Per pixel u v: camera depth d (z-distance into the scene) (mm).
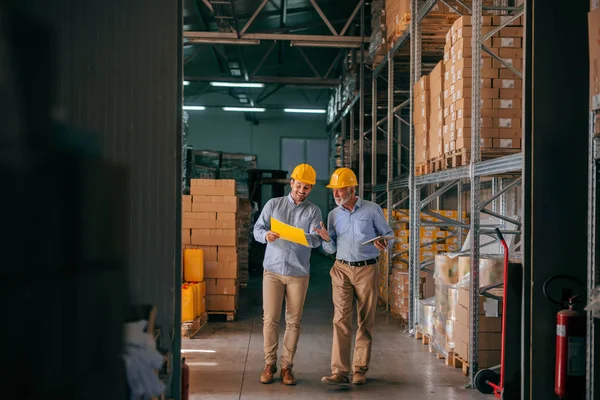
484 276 5250
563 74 3449
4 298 1294
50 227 1344
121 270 1529
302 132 21703
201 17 13062
